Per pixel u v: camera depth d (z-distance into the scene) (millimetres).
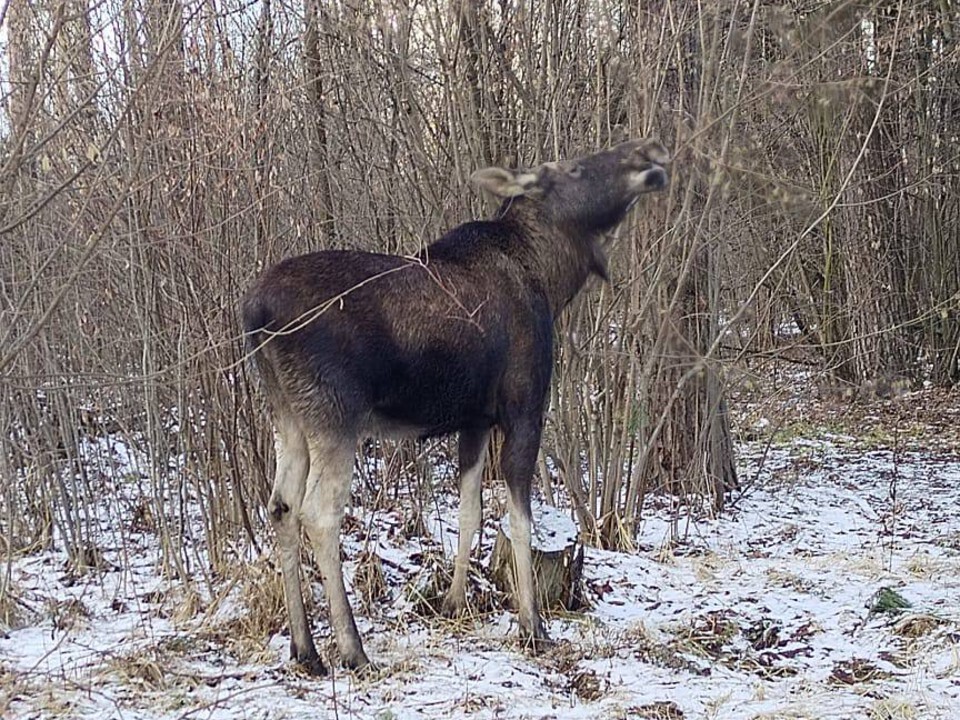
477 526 5129
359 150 6746
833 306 12961
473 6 6375
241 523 5844
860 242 13719
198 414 5734
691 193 6168
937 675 4551
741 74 6188
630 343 6875
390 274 4504
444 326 4543
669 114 6707
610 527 6840
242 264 5746
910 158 14164
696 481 7820
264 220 5793
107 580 5617
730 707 4203
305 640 4457
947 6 12344
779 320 13234
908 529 7566
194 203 5504
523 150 6574
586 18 6547
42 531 6184
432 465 7176
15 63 5008
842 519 7918
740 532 7430
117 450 7785
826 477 9500
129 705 4023
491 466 6816
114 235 4988
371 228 6660
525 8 6484
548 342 4965
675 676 4613
